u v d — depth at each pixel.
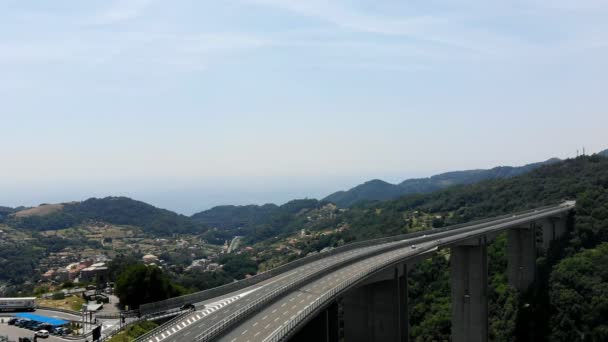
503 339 128.75
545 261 152.25
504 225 134.88
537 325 124.88
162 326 65.75
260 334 58.56
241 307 73.31
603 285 123.19
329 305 72.50
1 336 71.25
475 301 123.06
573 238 156.38
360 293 97.75
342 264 98.19
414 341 130.12
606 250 140.62
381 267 88.81
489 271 157.75
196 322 67.12
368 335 96.75
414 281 155.12
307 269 99.75
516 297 139.62
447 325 129.50
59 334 70.56
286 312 68.00
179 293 96.50
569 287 130.25
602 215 158.88
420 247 112.44
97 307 86.62
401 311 99.31
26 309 86.56
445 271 154.62
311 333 69.19
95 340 63.84
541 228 178.12
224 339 57.06
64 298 98.44
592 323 116.56
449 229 144.50
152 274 89.06
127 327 68.62
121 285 87.62
